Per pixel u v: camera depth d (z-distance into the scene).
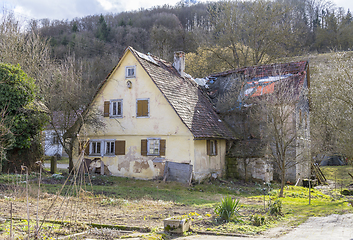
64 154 37.22
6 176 16.95
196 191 17.78
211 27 46.00
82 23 71.56
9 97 18.83
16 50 29.20
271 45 38.00
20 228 7.27
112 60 52.34
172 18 67.62
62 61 42.16
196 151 19.67
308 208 13.14
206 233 8.02
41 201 11.49
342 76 17.77
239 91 24.50
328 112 19.38
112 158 22.09
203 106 23.55
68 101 21.47
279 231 8.39
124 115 21.98
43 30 63.16
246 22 38.91
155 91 21.05
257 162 21.69
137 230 8.04
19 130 19.11
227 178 22.41
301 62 25.00
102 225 8.32
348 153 16.95
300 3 60.72
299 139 20.48
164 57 48.62
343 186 24.05
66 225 8.03
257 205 13.58
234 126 23.88
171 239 7.30
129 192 15.66
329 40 55.28
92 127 21.78
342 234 7.89
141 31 65.81
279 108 16.66
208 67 41.56
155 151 20.86
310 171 23.64
